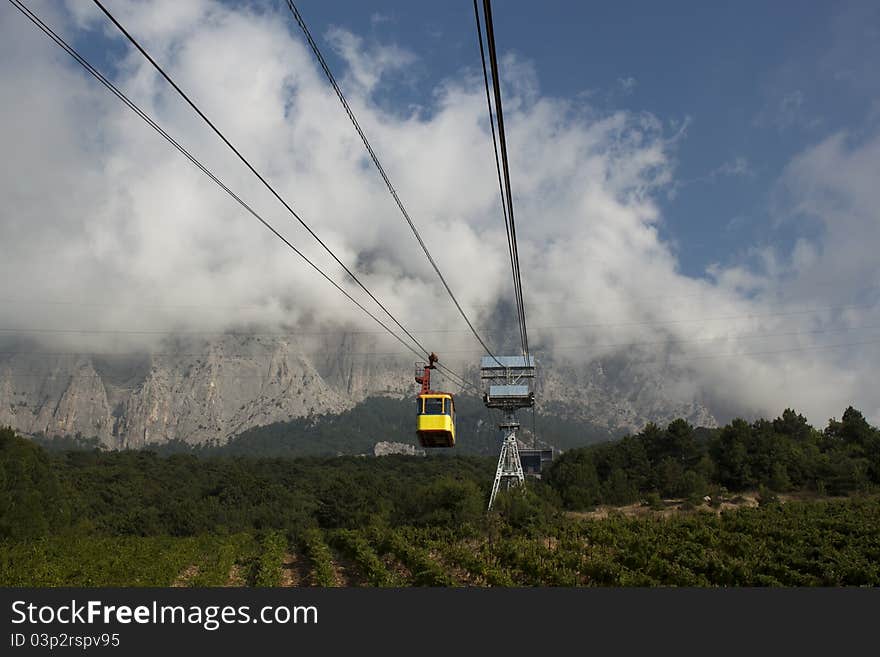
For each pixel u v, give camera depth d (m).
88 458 166.12
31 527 79.69
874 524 60.62
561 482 119.38
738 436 122.12
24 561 51.00
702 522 68.44
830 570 44.44
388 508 115.06
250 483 137.75
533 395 90.75
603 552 55.62
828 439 130.62
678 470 116.31
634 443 133.62
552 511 89.56
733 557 51.09
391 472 180.88
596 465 129.00
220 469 168.25
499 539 66.50
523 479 91.19
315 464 198.12
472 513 85.94
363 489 128.50
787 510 73.94
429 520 87.56
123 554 58.75
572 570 49.00
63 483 125.25
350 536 70.06
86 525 97.06
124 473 146.12
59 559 53.94
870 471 108.06
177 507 116.06
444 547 60.97
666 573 44.81
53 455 165.00
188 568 60.47
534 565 47.75
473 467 194.00
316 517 122.56
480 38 12.83
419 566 48.19
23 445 102.50
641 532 64.69
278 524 119.75
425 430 45.53
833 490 103.31
